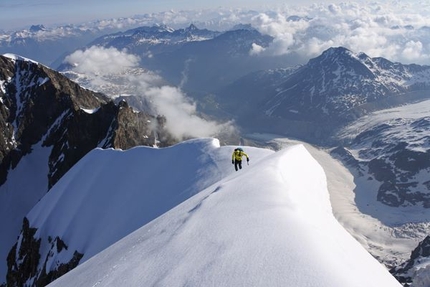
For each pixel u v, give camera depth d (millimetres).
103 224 67375
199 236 16281
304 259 11789
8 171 164000
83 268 23453
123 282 14961
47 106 185250
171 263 14695
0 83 187625
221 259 13117
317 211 19031
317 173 32812
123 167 78438
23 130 177625
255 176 24562
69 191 87438
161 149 75625
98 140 165375
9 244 132500
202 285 11820
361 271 11953
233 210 18328
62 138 170500
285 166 28516
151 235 20578
